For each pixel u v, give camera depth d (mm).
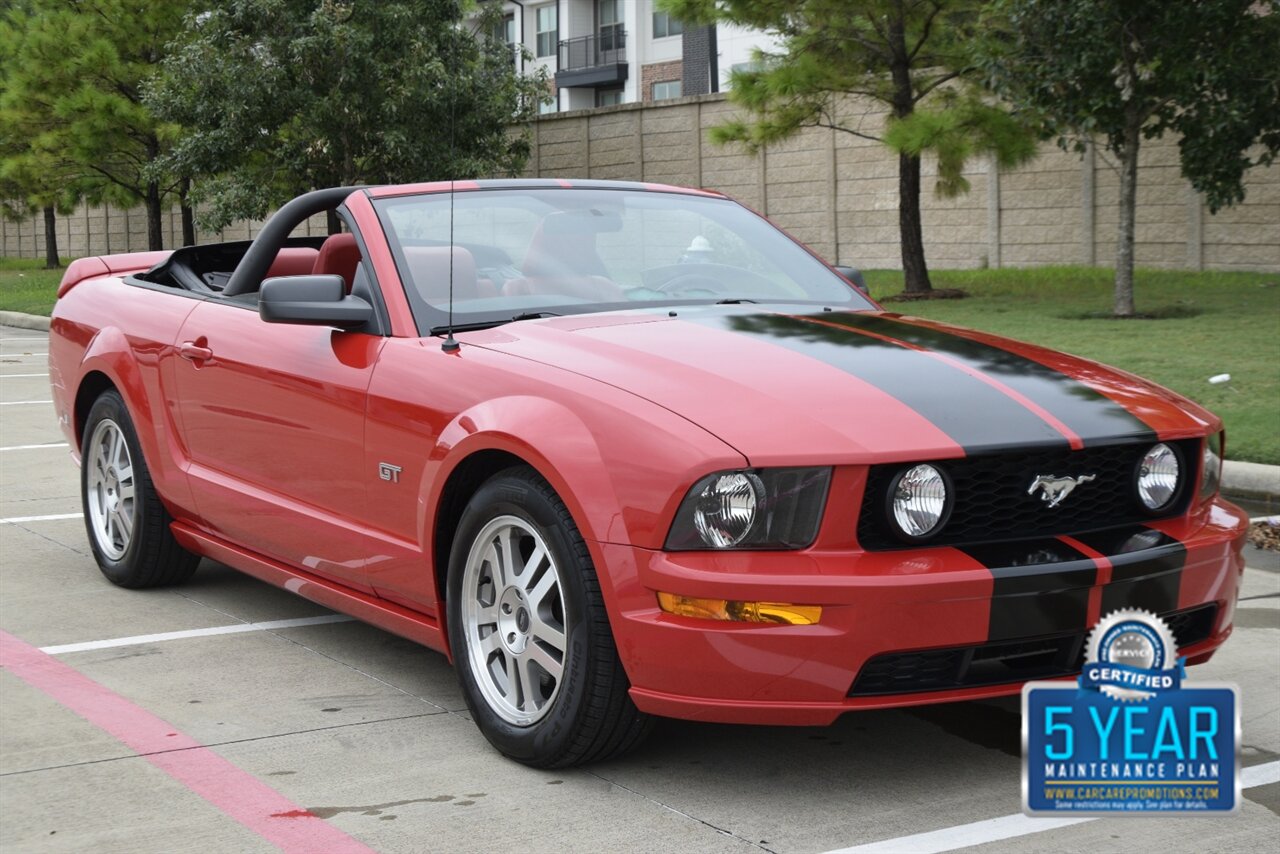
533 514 3318
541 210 4477
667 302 4238
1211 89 13281
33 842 3012
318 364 4137
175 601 5180
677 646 3031
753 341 3643
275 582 4605
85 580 5504
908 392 3289
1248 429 7730
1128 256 13883
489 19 23656
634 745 3340
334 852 2955
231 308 4766
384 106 21422
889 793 3289
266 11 21328
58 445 9016
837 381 3328
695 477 3027
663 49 37188
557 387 3389
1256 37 13180
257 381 4391
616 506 3123
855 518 3029
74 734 3713
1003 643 3059
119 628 4793
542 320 3926
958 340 3816
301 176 22266
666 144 25578
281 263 5320
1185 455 3445
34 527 6500
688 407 3184
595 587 3199
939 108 17031
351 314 3984
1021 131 15766
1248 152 18484
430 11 22219
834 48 17359
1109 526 3307
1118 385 3574
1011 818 3135
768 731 3732
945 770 3443
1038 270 20328
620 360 3461
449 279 4066
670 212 4684
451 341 3811
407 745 3629
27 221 44312
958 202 21984
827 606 2953
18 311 21266
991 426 3176
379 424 3840
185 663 4379
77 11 27172
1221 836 3041
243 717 3854
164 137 25891
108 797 3268
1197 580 3289
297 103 21594
